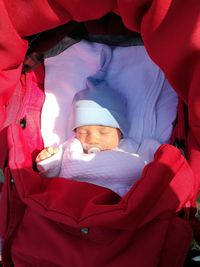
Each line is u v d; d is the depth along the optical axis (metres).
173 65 0.49
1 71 0.56
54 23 0.52
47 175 0.64
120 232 0.53
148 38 0.49
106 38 0.66
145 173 0.51
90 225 0.50
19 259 0.59
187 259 0.58
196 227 0.59
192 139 0.56
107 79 0.71
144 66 0.69
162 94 0.68
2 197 0.58
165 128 0.66
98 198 0.54
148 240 0.53
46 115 0.68
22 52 0.56
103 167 0.60
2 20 0.51
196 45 0.46
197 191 0.56
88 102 0.64
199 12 0.46
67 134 0.69
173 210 0.52
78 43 0.69
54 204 0.53
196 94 0.48
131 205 0.49
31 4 0.50
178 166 0.52
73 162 0.61
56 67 0.70
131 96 0.69
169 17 0.47
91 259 0.53
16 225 0.59
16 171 0.56
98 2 0.48
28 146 0.64
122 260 0.53
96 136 0.64
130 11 0.48
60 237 0.55
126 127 0.67
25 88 0.65
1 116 0.58
